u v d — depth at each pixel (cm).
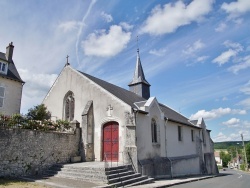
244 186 1480
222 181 1841
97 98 1811
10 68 2245
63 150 1582
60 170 1387
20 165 1309
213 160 3112
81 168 1308
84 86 1914
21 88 2245
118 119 1659
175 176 2012
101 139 1719
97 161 1666
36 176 1333
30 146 1377
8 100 2102
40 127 1489
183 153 2352
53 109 2084
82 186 1069
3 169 1228
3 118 1306
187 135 2553
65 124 1683
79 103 1906
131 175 1360
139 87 2806
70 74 2047
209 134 3234
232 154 9306
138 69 2889
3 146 1244
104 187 1074
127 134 1562
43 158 1438
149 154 1744
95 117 1784
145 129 1752
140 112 1697
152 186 1256
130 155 1509
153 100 1938
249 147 6175
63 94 2045
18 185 1048
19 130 1334
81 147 1698
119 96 1878
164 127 2045
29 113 1869
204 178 2100
